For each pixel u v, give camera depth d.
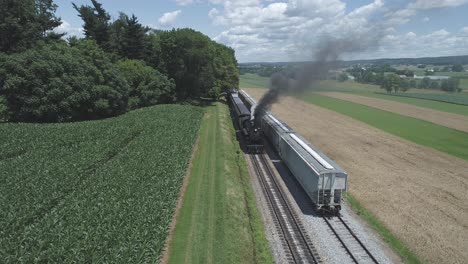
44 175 29.41
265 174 37.31
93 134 43.94
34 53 55.19
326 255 22.08
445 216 27.64
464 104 98.38
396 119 72.75
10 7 64.81
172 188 27.23
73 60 58.19
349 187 33.25
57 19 79.75
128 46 83.00
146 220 22.20
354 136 55.59
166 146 37.91
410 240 24.06
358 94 117.56
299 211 28.53
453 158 43.59
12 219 21.70
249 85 144.00
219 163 37.88
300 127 61.69
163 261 20.14
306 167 30.14
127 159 34.09
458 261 21.77
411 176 36.56
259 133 45.16
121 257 18.42
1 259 17.67
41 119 55.16
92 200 24.66
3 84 52.81
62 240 19.44
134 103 70.81
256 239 23.77
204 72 81.12
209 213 26.17
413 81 147.62
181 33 78.81
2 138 40.66
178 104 75.06
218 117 66.00
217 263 20.25
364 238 24.12
